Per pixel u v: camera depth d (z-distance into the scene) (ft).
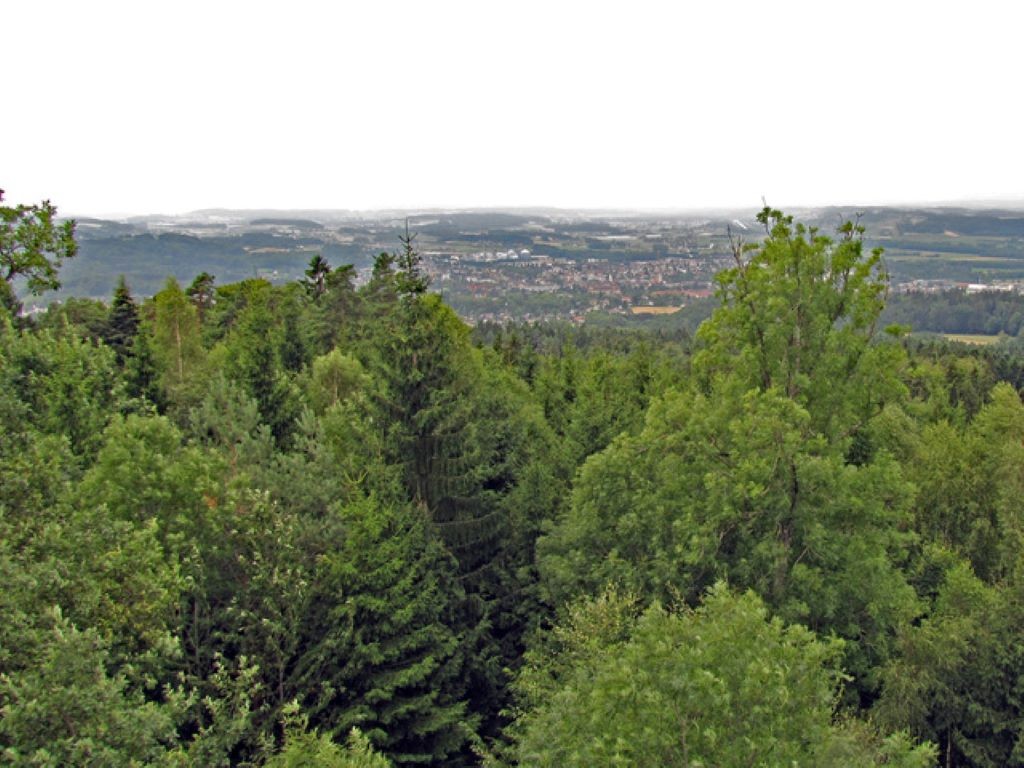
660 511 69.36
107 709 34.19
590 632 58.75
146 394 119.24
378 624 61.93
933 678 58.49
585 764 36.50
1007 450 98.68
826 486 65.77
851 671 66.23
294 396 109.19
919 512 97.04
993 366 325.62
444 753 62.75
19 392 76.54
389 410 79.77
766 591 63.52
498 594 83.41
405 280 89.51
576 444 101.30
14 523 44.01
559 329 525.75
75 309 180.04
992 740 58.39
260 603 56.85
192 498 58.75
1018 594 59.82
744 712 36.09
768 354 75.05
